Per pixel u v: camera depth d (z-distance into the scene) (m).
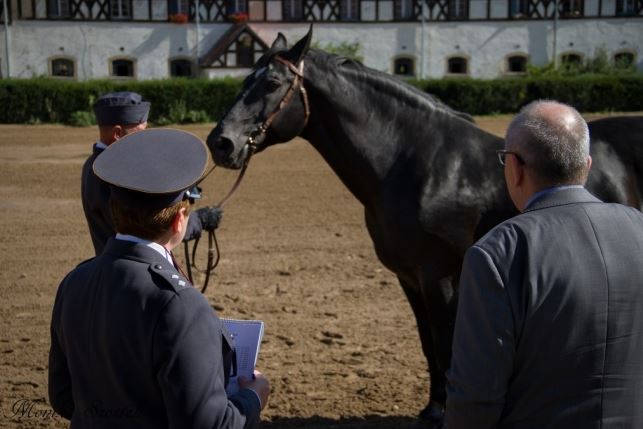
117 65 38.12
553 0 38.97
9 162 16.95
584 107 32.56
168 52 38.09
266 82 4.40
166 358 2.16
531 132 2.34
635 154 4.54
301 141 20.88
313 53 4.50
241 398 2.38
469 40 39.38
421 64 39.31
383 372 5.64
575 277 2.20
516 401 2.26
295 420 4.84
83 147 20.09
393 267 4.54
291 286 7.90
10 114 28.36
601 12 39.09
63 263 8.85
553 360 2.20
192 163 2.36
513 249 2.23
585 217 2.29
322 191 13.55
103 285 2.28
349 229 10.57
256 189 13.75
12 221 11.04
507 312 2.18
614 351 2.21
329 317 6.92
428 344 4.71
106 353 2.22
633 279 2.24
